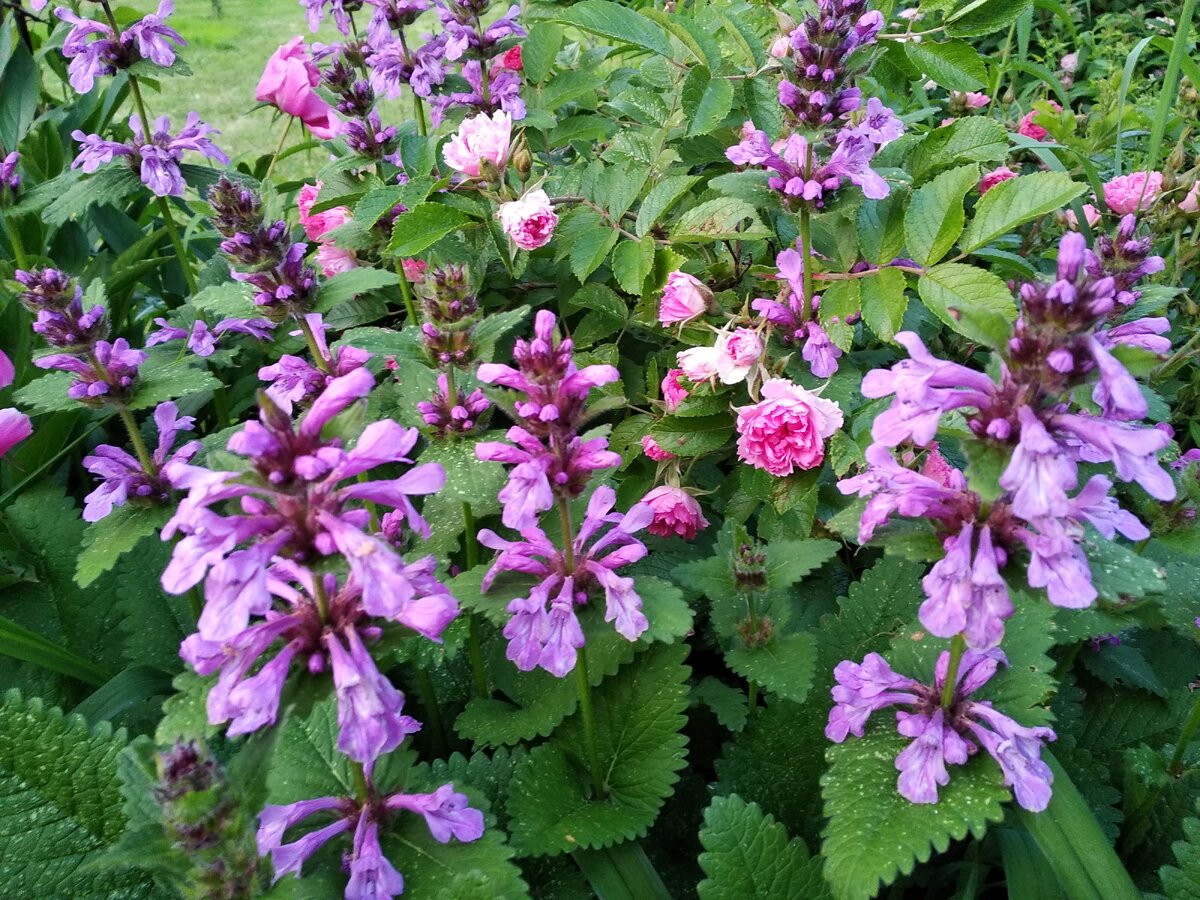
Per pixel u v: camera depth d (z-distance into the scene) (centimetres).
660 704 34
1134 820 34
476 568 31
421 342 33
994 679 29
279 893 24
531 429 27
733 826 28
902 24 50
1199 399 48
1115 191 51
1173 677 39
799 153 37
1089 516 23
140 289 67
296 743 30
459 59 51
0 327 48
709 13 53
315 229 53
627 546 29
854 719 28
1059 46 93
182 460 36
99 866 21
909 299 48
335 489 22
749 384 39
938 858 35
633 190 44
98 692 36
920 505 23
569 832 30
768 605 35
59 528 44
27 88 59
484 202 46
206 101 110
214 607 19
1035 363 20
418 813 27
